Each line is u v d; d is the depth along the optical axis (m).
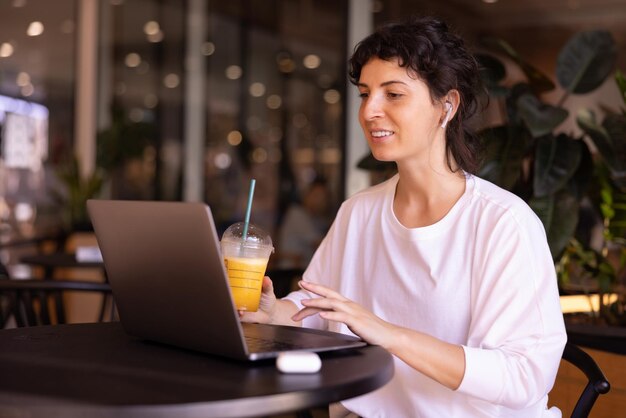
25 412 0.92
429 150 1.55
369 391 1.09
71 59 7.33
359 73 1.58
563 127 3.71
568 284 2.84
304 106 5.89
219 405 0.94
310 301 1.32
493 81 2.69
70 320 4.75
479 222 1.49
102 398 0.96
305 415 1.64
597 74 2.67
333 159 5.52
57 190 6.96
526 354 1.36
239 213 6.74
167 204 1.17
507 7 4.22
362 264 1.68
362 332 1.30
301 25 5.94
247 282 1.43
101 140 7.08
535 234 1.46
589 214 3.03
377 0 5.04
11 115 7.00
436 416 1.50
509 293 1.41
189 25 7.22
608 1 3.94
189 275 1.19
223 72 6.95
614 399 2.15
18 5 7.09
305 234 5.78
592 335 2.16
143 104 7.40
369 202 1.70
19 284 2.27
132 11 7.41
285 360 1.11
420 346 1.30
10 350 1.28
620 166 2.45
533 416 1.49
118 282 1.35
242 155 6.72
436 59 1.49
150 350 1.29
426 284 1.54
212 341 1.20
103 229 1.33
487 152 2.54
